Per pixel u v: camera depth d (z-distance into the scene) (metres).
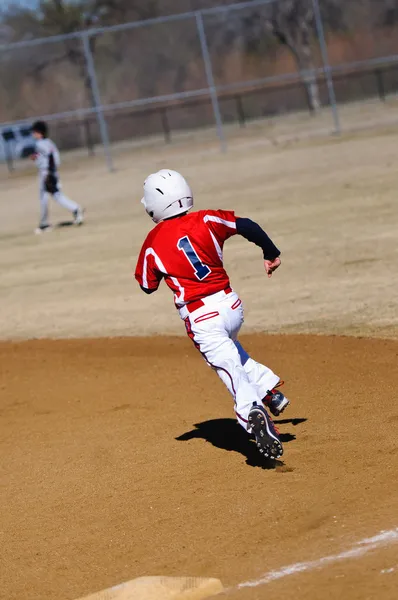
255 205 38.06
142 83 88.56
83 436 15.62
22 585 9.92
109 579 9.66
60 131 86.25
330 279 25.05
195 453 13.55
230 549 9.83
